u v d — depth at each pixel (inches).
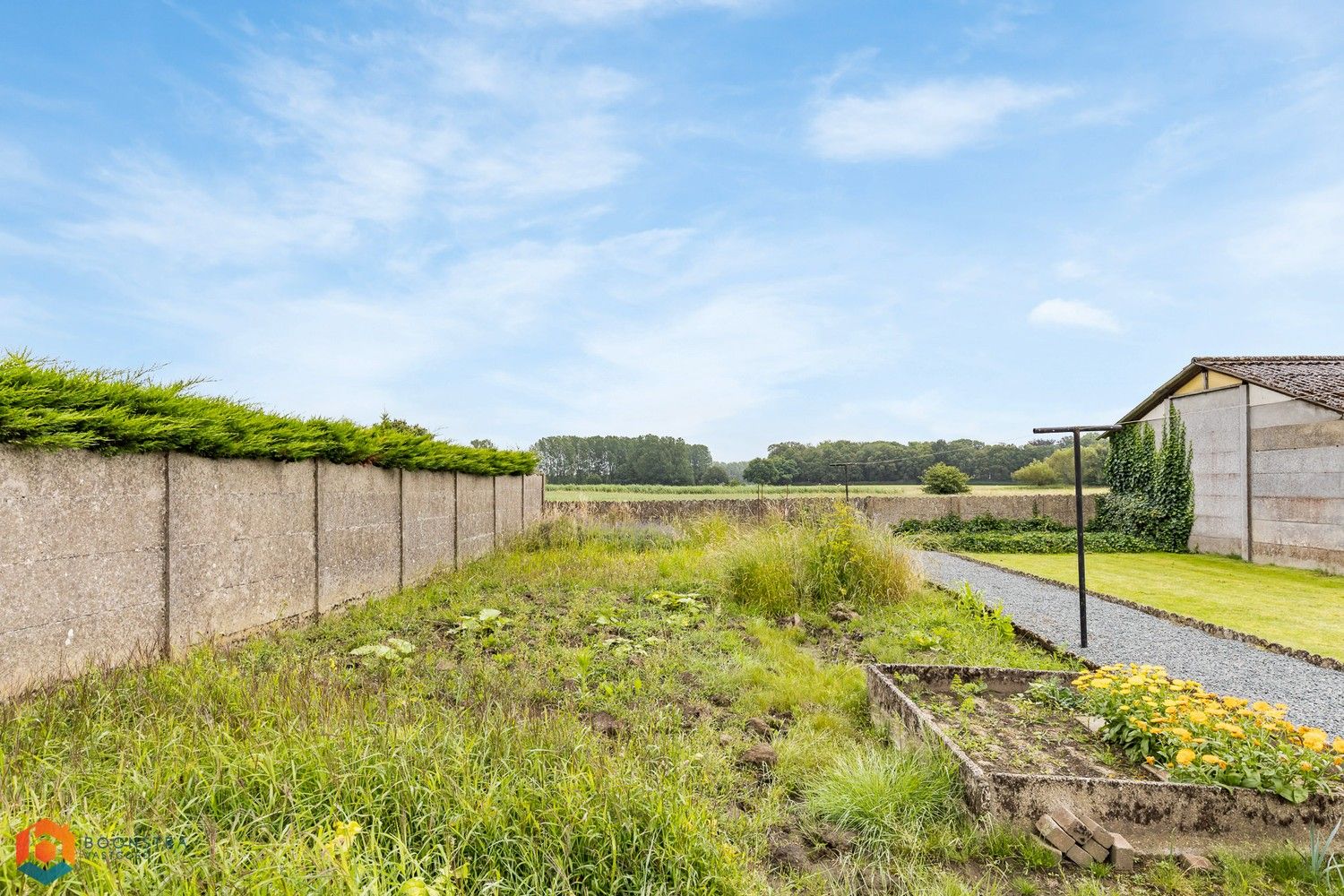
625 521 606.9
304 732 103.8
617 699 154.6
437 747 100.9
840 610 256.5
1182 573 410.9
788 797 114.1
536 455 535.5
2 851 64.2
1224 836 99.3
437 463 340.8
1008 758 118.9
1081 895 88.0
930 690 156.8
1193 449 525.7
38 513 143.2
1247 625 258.7
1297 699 167.3
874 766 115.0
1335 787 101.9
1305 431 424.5
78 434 146.7
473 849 81.2
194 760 93.2
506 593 277.4
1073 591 323.3
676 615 240.4
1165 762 114.7
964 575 374.3
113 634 161.6
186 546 185.0
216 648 189.5
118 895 62.8
